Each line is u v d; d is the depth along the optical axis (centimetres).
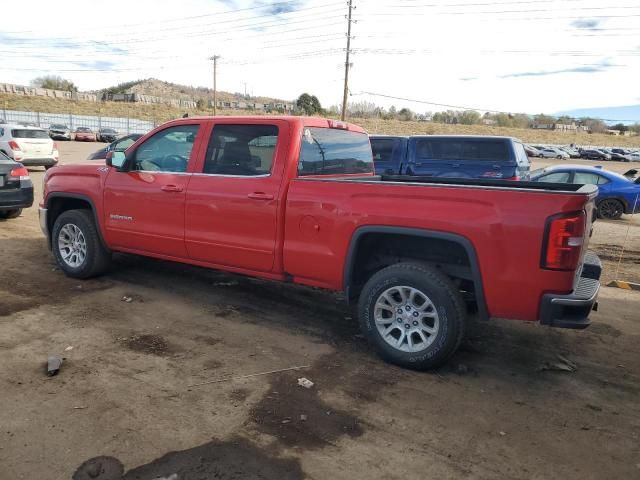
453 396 354
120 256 685
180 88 15675
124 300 520
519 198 342
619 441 307
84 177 566
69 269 579
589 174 1323
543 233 335
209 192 470
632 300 598
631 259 848
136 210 523
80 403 323
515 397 357
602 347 452
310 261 422
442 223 362
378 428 311
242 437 296
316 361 400
